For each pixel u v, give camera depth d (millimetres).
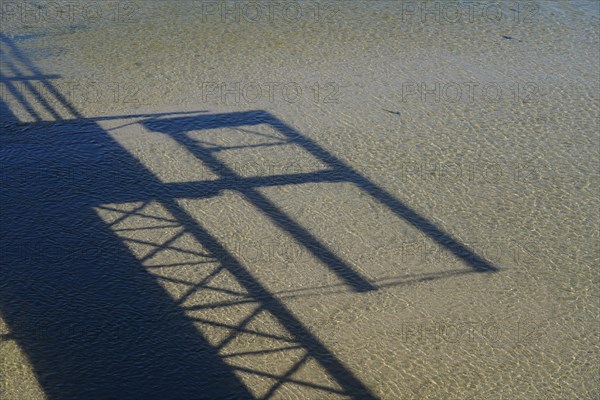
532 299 13070
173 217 14914
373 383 11273
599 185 16359
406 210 15352
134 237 14305
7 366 11297
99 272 13383
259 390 11062
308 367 11516
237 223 14797
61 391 10914
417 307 12805
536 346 12047
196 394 10961
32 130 17719
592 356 11891
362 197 15711
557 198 15891
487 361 11734
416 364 11641
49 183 15844
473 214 15297
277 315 12547
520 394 11164
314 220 14953
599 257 14180
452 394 11117
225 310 12609
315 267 13672
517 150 17562
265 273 13477
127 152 16984
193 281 13234
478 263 13898
